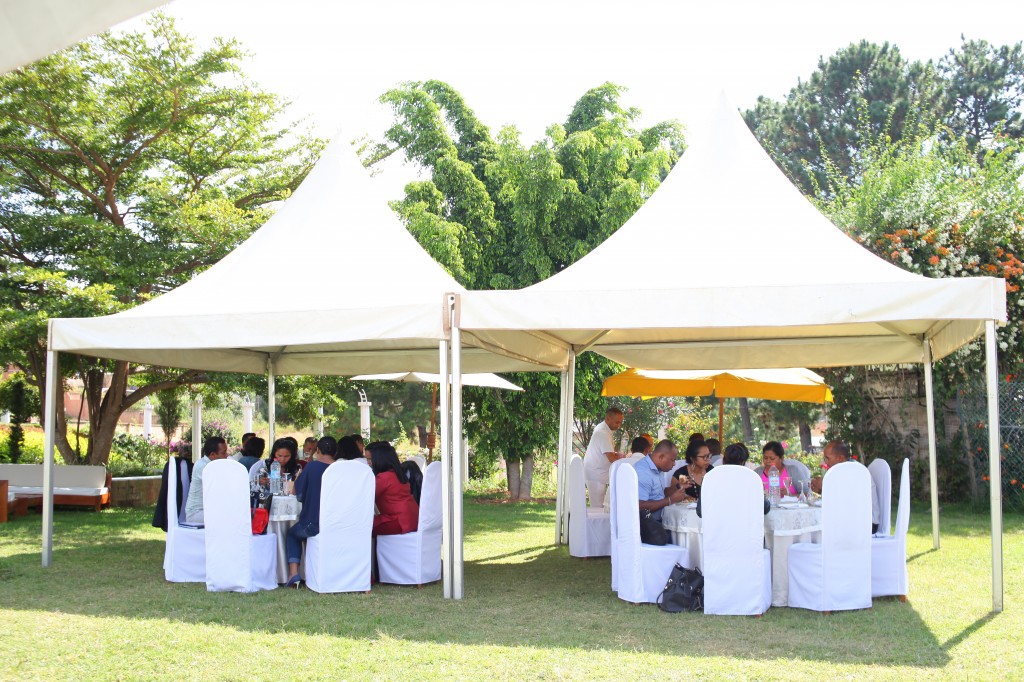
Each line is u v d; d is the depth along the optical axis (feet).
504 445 53.88
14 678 15.37
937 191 47.24
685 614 20.83
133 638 18.15
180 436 78.95
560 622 20.01
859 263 24.85
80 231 44.70
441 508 25.61
